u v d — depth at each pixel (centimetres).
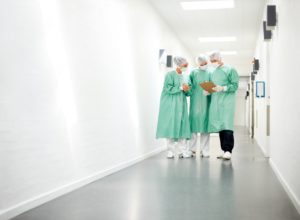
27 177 251
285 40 333
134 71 513
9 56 232
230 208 250
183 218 225
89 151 354
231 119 540
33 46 260
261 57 684
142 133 548
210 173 404
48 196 273
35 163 261
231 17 686
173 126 551
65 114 306
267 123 547
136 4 523
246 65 1319
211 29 787
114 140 424
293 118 280
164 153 639
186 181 354
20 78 244
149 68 598
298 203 241
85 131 345
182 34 841
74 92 323
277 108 408
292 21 287
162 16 689
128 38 487
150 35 605
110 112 413
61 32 301
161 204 261
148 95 589
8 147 231
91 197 285
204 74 571
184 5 620
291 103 292
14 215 231
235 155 589
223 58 1174
